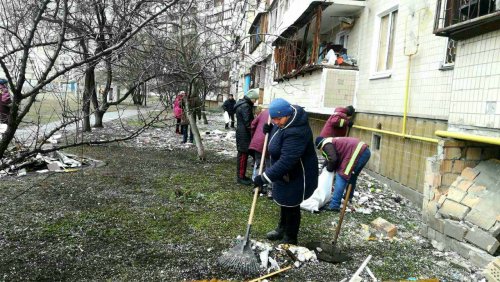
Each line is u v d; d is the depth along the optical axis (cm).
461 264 408
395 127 769
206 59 765
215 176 752
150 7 362
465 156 483
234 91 3369
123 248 401
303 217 540
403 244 463
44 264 357
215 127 1842
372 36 907
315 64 1009
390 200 677
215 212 532
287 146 383
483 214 419
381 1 868
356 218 552
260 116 640
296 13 1205
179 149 1080
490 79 409
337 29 1173
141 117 426
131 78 470
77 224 455
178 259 383
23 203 518
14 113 223
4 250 378
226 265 367
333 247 414
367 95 916
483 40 420
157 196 590
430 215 481
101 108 303
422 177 653
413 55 719
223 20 804
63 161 762
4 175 656
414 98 707
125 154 938
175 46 739
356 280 355
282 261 390
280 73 1531
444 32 461
